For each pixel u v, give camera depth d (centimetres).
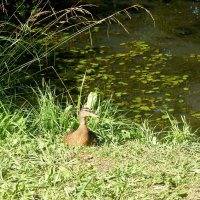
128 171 924
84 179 891
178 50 1753
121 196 840
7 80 1399
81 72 1580
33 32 1891
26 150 1009
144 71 1580
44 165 956
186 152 1030
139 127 1203
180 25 1997
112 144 1059
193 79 1531
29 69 1598
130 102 1390
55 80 1530
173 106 1372
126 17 2097
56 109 1212
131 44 1812
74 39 1856
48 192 852
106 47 1788
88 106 1251
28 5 2100
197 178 902
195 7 2200
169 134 1185
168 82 1507
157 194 847
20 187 861
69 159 988
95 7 2223
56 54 1719
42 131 1128
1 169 925
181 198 835
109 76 1548
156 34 1908
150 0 2298
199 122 1299
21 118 1122
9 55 1362
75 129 1120
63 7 2195
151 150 1031
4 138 1077
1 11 2028
